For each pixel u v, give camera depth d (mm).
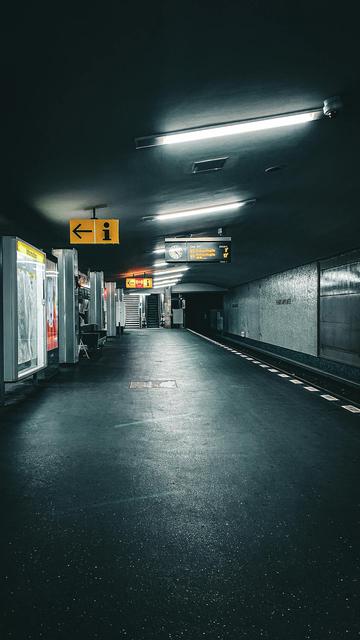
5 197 8727
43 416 7691
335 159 7625
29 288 10609
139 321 49750
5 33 3738
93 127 5773
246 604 2762
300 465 5258
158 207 10742
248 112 5672
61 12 3490
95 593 2873
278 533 3652
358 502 4246
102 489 4551
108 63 4301
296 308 21844
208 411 8078
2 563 3229
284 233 14633
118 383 11242
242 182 8945
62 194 8836
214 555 3322
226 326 44938
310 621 2607
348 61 4566
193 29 3840
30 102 5023
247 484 4680
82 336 19062
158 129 5973
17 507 4148
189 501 4262
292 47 4246
